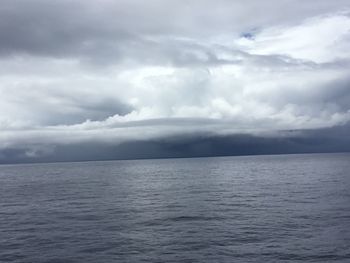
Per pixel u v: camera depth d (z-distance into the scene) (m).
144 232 30.67
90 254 24.05
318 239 26.14
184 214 40.09
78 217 39.59
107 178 118.94
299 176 95.69
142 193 66.38
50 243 27.33
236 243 26.09
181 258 22.77
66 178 126.19
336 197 48.94
